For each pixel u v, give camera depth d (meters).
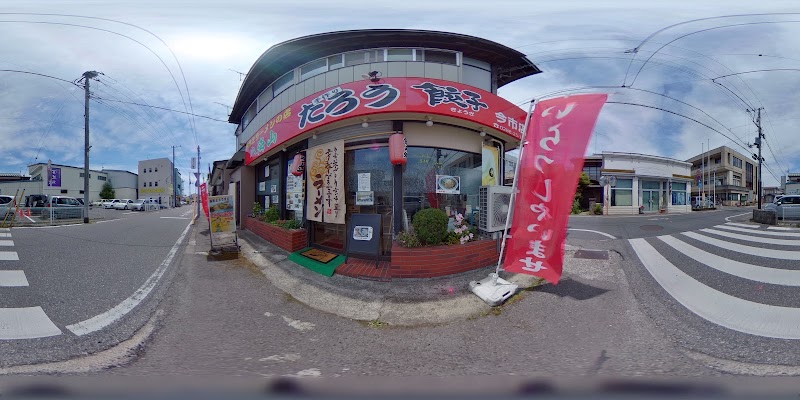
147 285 4.76
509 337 3.16
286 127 7.37
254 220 9.90
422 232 5.08
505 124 6.50
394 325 3.48
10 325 3.28
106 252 7.10
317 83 7.86
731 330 3.18
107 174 47.00
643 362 2.71
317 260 6.02
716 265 5.64
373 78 5.71
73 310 3.72
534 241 4.23
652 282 4.70
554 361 2.75
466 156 6.48
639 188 20.66
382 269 5.37
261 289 4.66
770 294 4.14
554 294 4.23
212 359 2.82
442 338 3.17
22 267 5.49
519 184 4.43
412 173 5.98
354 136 6.21
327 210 6.51
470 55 7.99
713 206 29.17
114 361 2.76
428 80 5.75
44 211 14.57
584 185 21.08
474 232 6.02
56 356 2.78
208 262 6.28
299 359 2.84
